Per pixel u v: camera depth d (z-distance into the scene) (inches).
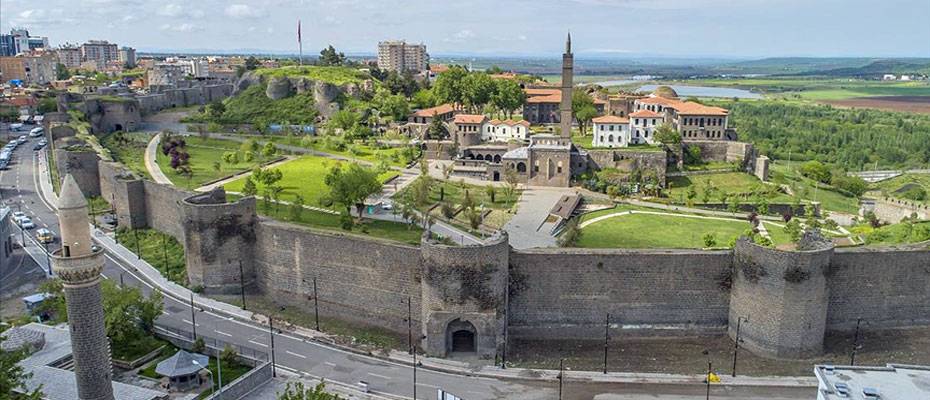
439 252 3735.2
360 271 4254.4
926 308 4047.7
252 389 3383.4
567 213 6732.3
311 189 6973.4
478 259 3710.6
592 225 6481.3
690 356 3794.3
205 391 3356.3
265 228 4589.1
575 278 4001.0
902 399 2662.4
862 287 3978.8
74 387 3221.0
